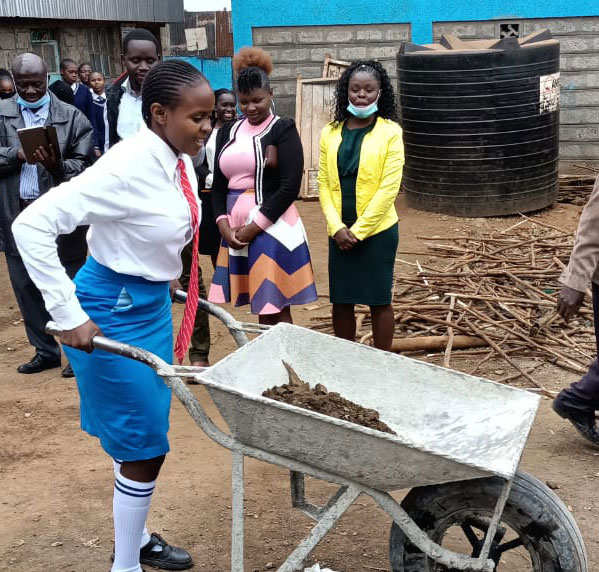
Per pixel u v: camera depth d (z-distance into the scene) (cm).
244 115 533
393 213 527
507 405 329
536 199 1062
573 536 301
